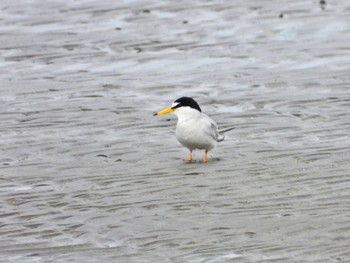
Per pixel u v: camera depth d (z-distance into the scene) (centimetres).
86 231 1223
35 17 2662
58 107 1866
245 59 2178
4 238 1208
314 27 2419
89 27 2531
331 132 1639
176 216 1262
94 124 1752
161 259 1117
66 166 1516
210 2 2719
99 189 1395
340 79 1980
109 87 2002
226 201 1311
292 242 1147
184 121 1492
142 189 1384
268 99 1861
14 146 1636
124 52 2284
